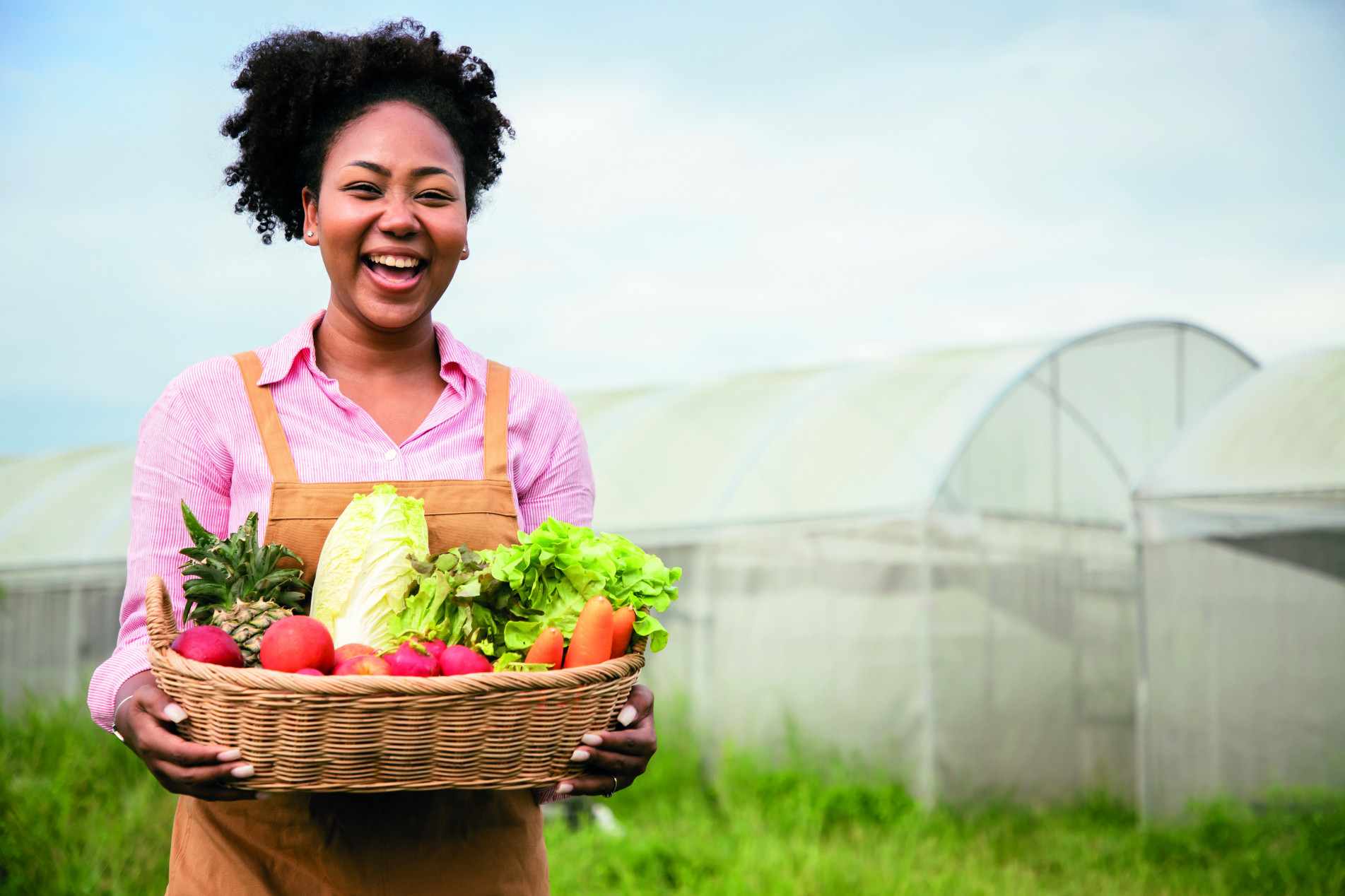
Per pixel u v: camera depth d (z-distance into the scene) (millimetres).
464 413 2117
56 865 6273
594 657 1820
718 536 10891
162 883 6211
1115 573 10969
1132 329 11391
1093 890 6863
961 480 10055
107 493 14773
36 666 13906
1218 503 9211
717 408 12508
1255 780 8930
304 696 1584
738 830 7848
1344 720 8703
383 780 1658
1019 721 10078
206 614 1876
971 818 9406
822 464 10711
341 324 2100
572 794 1915
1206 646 9219
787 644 10352
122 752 9297
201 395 2016
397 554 1883
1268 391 9797
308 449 2018
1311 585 8891
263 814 1937
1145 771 9289
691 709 10789
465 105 2320
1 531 14688
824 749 10016
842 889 6395
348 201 1983
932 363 11836
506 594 1915
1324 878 6891
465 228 2072
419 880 1959
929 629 9617
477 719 1649
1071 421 10883
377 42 2160
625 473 11898
